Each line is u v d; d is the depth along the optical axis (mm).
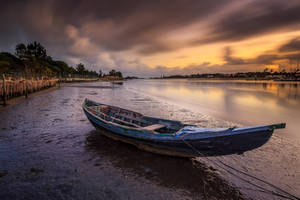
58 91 33250
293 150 7109
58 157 6074
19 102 17828
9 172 5031
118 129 6977
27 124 9930
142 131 6246
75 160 5902
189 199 4246
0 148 6637
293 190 4676
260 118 13109
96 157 6168
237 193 4535
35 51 51438
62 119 11258
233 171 5543
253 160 6258
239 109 16719
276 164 5980
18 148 6695
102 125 7664
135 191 4445
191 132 5508
